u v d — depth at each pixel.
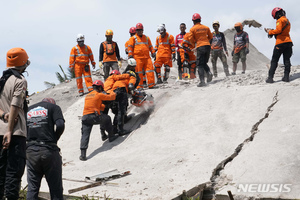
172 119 7.65
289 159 5.04
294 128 5.79
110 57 10.78
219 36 10.75
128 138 7.66
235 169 5.26
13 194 3.92
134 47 10.02
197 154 6.05
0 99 3.98
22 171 3.98
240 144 5.95
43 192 5.29
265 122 6.28
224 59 10.74
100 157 7.13
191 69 10.49
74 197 5.12
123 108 7.92
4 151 4.00
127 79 8.09
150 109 8.45
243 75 9.21
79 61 11.27
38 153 4.03
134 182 5.59
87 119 7.32
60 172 4.18
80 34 11.18
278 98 6.93
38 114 4.13
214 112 7.29
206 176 5.27
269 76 7.87
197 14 8.84
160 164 6.09
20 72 4.15
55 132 4.17
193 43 8.99
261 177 4.84
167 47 10.65
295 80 7.74
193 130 6.96
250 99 7.23
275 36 7.74
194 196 4.86
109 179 5.82
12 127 3.86
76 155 7.57
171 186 5.17
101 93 7.49
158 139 7.14
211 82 9.09
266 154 5.32
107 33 10.70
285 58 7.71
